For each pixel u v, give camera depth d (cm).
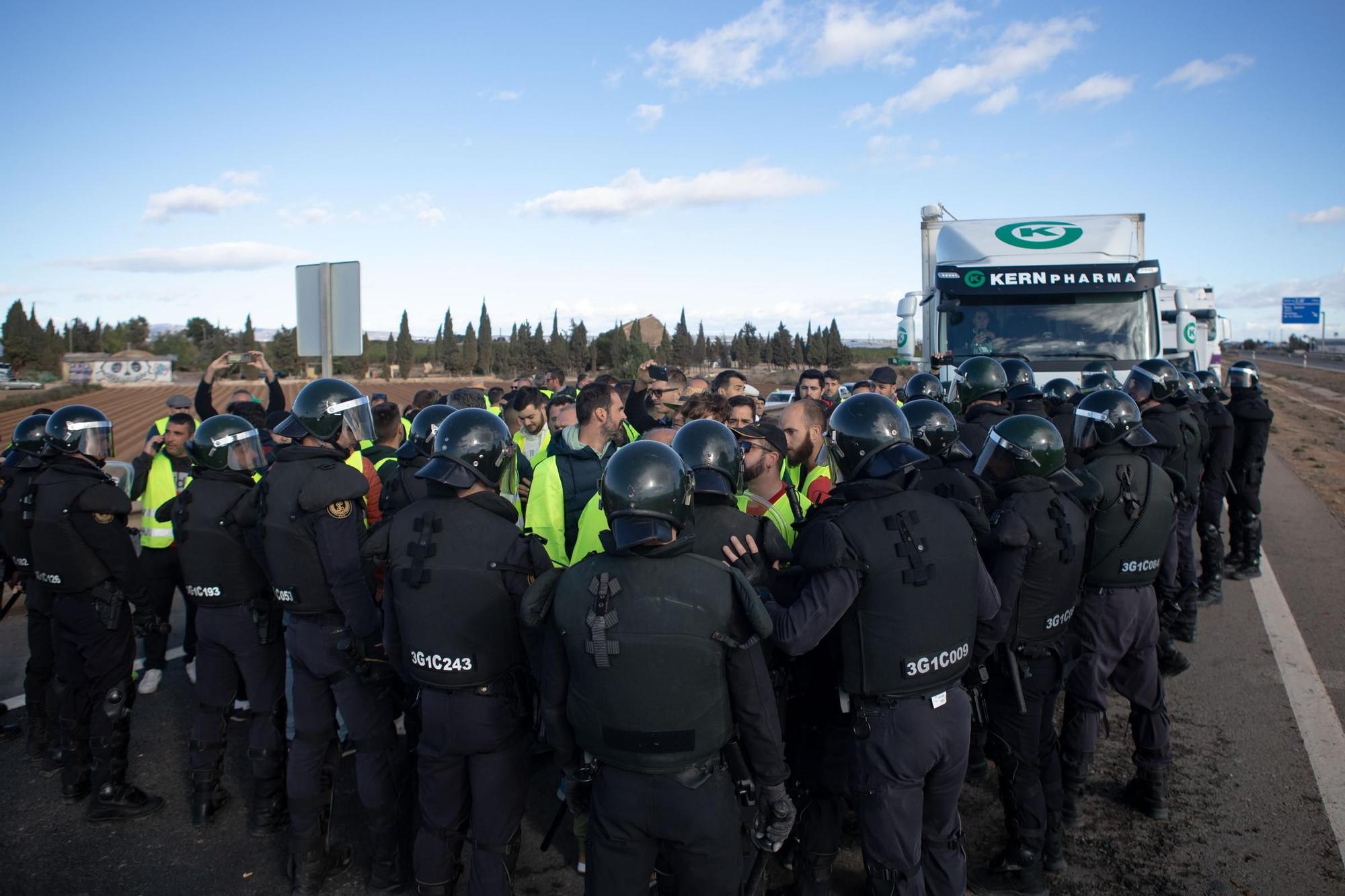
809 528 297
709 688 254
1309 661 606
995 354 926
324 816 373
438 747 310
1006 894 361
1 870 383
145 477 609
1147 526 391
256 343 7638
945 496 387
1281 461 1716
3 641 675
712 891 261
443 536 307
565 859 400
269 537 357
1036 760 358
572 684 263
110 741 421
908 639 285
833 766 327
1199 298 1012
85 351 10112
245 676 405
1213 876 370
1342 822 406
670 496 256
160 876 382
